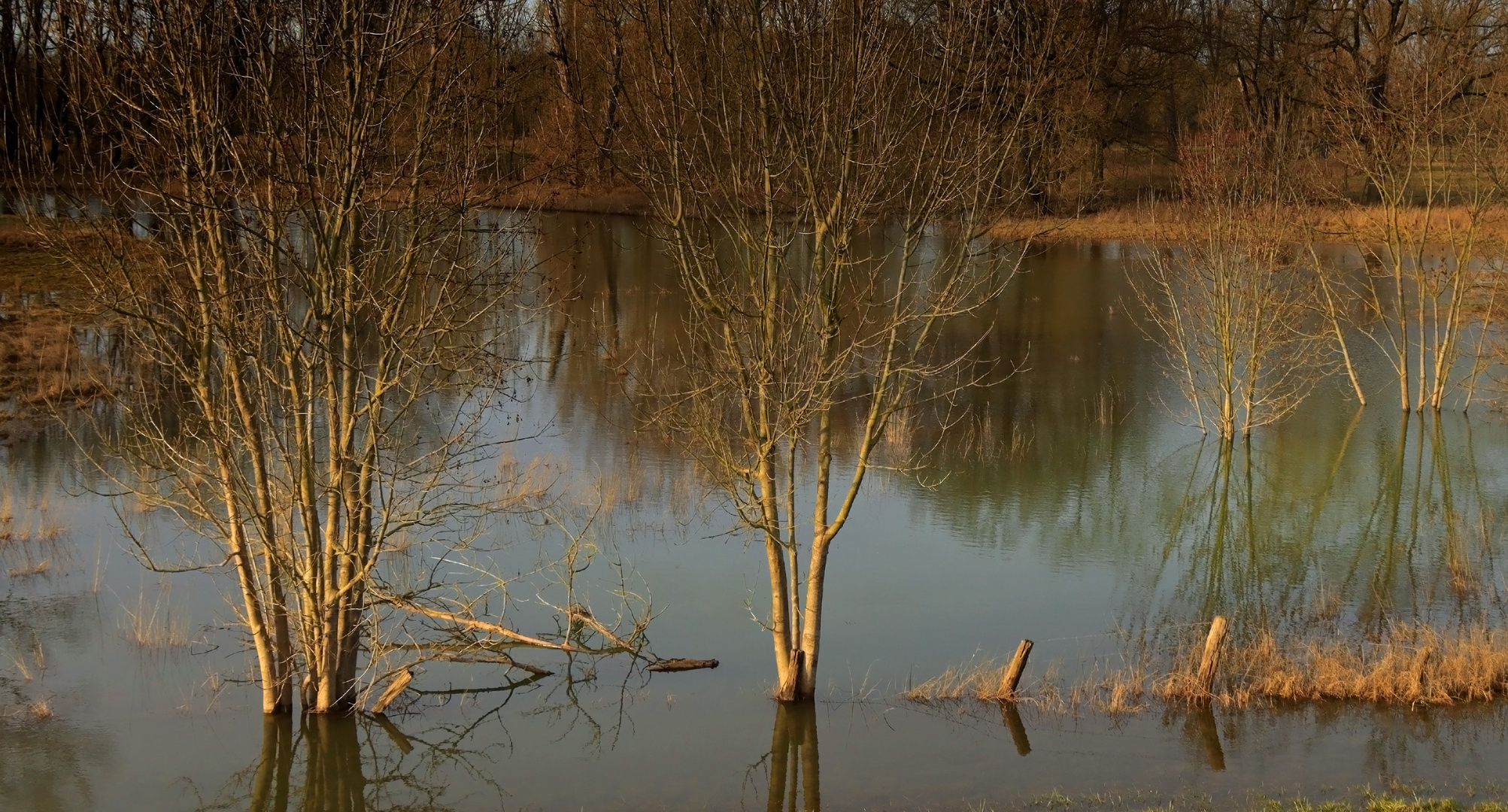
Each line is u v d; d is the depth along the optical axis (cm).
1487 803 786
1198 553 1448
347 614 973
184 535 1410
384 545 1262
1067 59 1903
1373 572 1373
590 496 1546
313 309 881
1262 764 891
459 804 857
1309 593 1305
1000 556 1426
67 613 1182
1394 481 1739
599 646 1140
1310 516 1595
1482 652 1048
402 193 923
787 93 902
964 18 968
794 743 944
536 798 865
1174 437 1981
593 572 1328
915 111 939
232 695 1020
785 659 1008
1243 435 1978
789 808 840
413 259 911
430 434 1688
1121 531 1527
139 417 1188
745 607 1236
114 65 828
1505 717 971
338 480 920
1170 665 1098
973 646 1152
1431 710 989
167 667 1069
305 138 835
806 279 1074
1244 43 5047
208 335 873
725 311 948
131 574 1286
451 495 1455
